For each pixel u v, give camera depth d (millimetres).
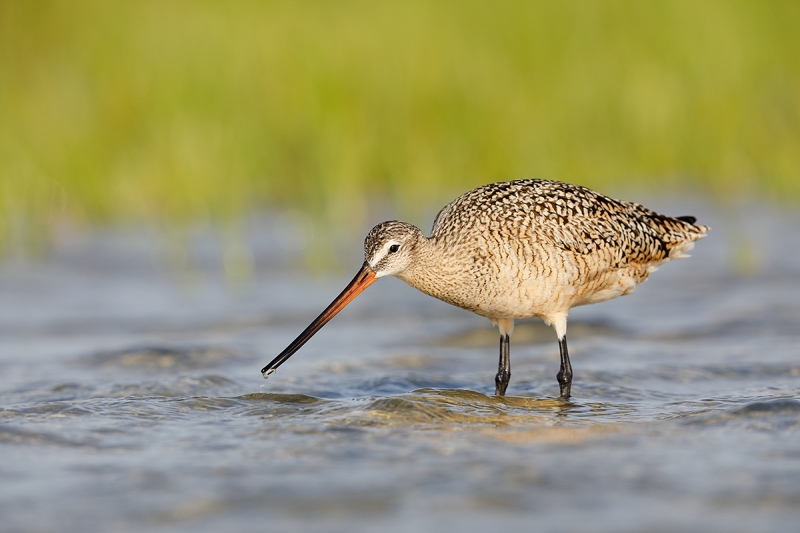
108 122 22781
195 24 25500
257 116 22750
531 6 26969
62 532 6262
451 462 7555
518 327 13391
